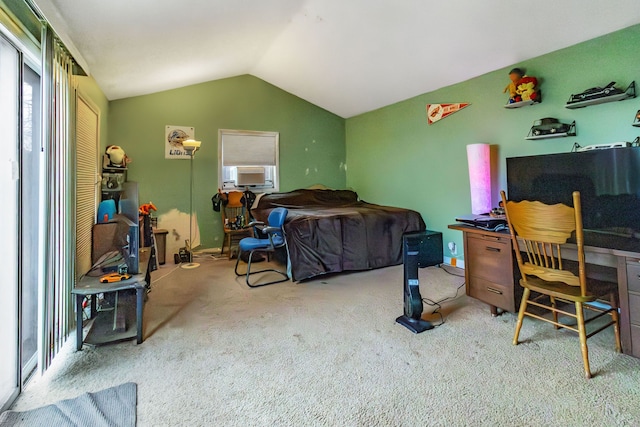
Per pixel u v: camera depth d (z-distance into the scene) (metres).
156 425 1.40
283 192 5.50
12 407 1.51
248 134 5.25
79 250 2.65
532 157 2.74
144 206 3.96
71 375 1.77
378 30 3.31
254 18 3.20
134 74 3.67
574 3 2.37
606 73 2.57
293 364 1.87
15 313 1.65
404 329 2.30
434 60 3.54
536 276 2.07
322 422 1.42
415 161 4.54
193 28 2.99
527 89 2.98
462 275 3.65
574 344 2.05
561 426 1.37
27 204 1.94
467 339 2.14
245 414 1.47
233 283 3.46
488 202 3.26
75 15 2.11
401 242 4.14
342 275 3.74
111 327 2.33
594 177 2.35
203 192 4.95
